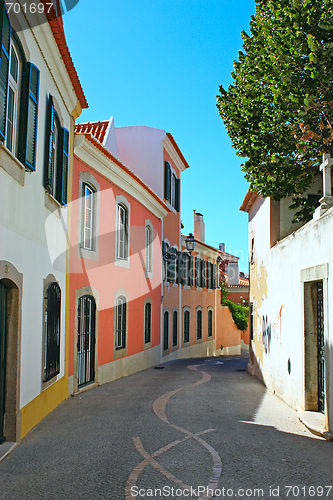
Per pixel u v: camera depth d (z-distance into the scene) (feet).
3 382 20.12
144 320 55.98
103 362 40.96
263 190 37.86
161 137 67.56
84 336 37.22
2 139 17.25
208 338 99.71
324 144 34.78
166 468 17.81
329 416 23.02
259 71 35.35
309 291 28.58
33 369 23.30
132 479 16.58
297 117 34.81
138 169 67.41
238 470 17.74
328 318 23.63
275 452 20.17
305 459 19.30
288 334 32.86
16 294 20.61
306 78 32.09
